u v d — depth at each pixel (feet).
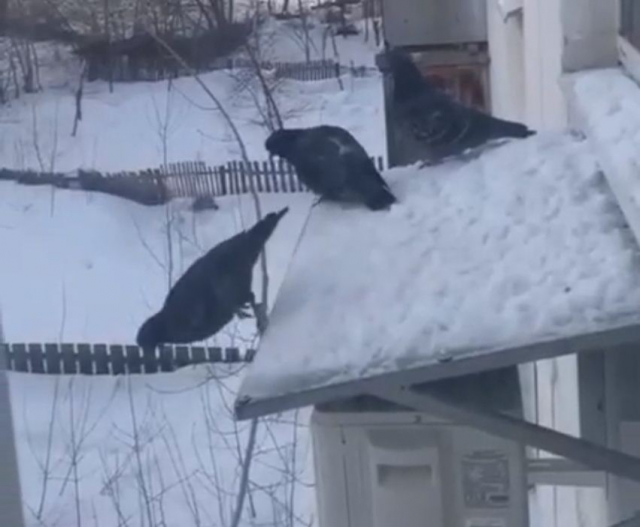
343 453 9.49
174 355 40.29
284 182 59.98
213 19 79.92
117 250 55.62
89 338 46.62
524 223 10.05
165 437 33.94
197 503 30.37
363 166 11.70
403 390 8.19
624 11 13.28
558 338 7.97
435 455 9.37
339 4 90.48
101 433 36.42
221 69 77.66
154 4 79.82
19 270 53.52
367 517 9.54
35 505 31.45
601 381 11.07
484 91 31.32
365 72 78.74
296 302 9.31
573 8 13.75
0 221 58.95
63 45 82.17
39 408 38.93
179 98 74.64
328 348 8.46
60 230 57.72
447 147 12.51
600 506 12.51
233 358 40.14
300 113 72.59
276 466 30.60
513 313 8.39
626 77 12.78
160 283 51.80
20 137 72.59
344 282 9.51
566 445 8.46
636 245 9.12
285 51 84.53
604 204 10.07
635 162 9.39
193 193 60.29
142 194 60.23
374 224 10.91
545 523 19.66
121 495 31.83
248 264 11.47
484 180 11.49
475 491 9.43
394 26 31.32
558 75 14.42
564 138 12.08
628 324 7.95
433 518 9.47
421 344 8.27
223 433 32.73
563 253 9.20
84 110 75.51
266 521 28.76
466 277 9.14
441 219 10.62
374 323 8.70
